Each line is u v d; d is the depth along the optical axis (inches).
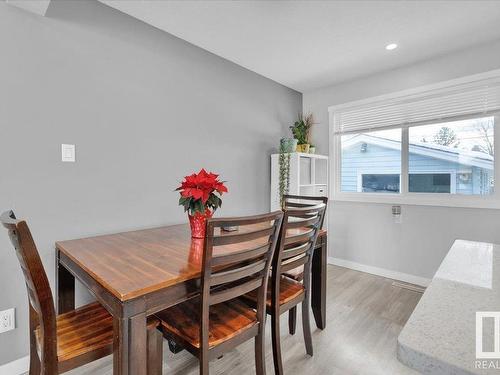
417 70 118.1
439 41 100.1
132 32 85.1
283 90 142.9
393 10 82.1
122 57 82.9
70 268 58.1
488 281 33.2
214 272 51.2
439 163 117.6
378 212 131.0
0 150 63.2
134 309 39.6
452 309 25.9
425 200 117.8
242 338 51.7
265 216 48.8
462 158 112.1
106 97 79.7
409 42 100.6
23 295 67.1
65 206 72.7
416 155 123.3
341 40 99.0
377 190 135.1
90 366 68.4
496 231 102.5
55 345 41.5
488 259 42.2
